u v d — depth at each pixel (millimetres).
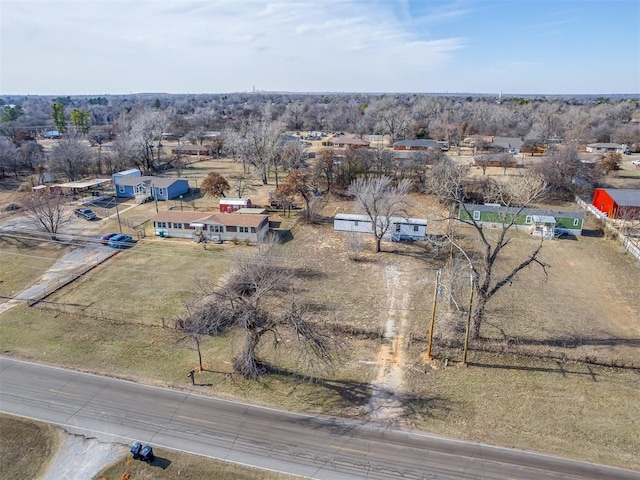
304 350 27984
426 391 25031
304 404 24062
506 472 19609
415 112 151375
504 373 26594
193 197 68062
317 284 38656
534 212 53156
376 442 21375
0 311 33969
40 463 20375
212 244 48219
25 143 91750
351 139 112812
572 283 39250
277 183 76125
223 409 23656
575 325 32062
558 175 67000
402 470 19719
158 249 46625
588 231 53250
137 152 84250
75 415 23266
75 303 35031
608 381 25812
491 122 131375
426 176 68438
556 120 133125
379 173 73000
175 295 36188
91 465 20125
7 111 156125
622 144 106062
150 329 31344
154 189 66000
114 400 24359
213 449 20969
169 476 19453
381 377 26266
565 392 24844
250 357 25859
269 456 20516
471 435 21828
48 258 44188
